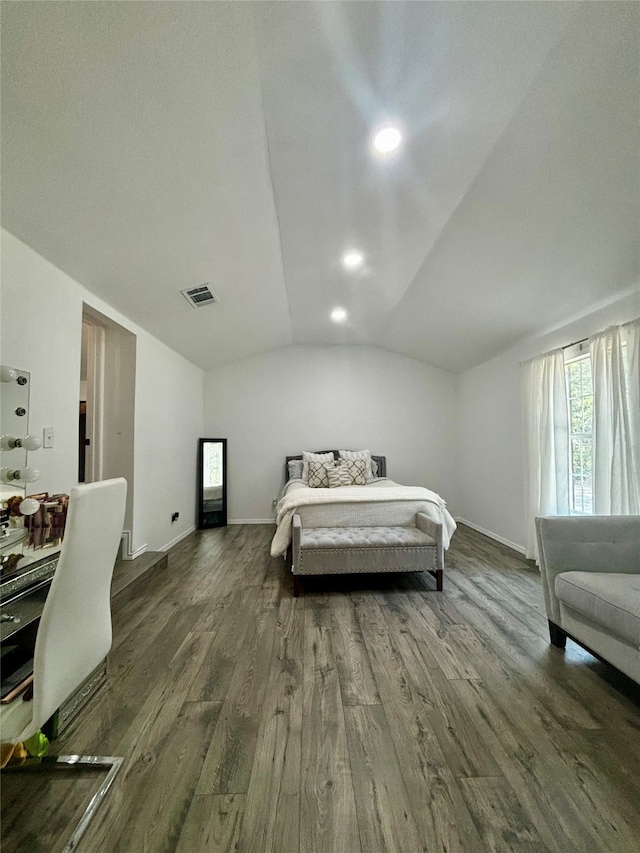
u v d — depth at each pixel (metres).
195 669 1.91
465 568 3.51
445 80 1.60
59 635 1.11
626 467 2.59
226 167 2.03
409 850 1.05
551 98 1.65
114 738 1.46
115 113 1.58
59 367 2.34
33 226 1.98
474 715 1.58
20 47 1.27
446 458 5.73
